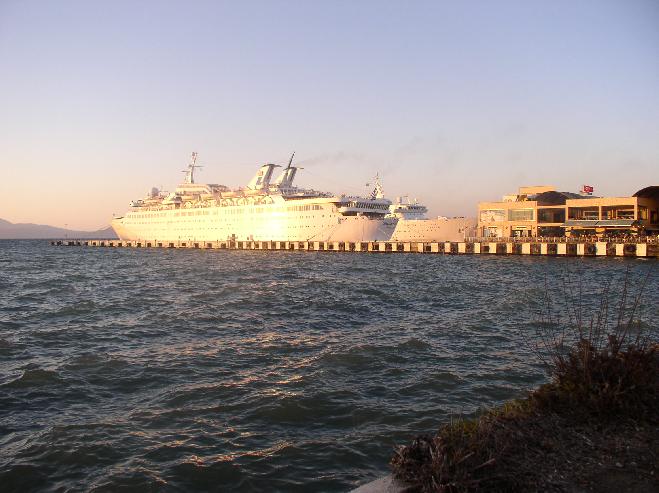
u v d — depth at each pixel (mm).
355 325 28016
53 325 28984
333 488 10539
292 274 63750
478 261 81562
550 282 48750
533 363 19141
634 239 81500
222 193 135125
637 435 7844
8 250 171750
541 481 6609
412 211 132625
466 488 6141
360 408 14812
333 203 115375
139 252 139000
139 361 20438
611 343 9414
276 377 17969
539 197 100812
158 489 10578
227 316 31109
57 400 16031
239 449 12352
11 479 11102
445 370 18484
